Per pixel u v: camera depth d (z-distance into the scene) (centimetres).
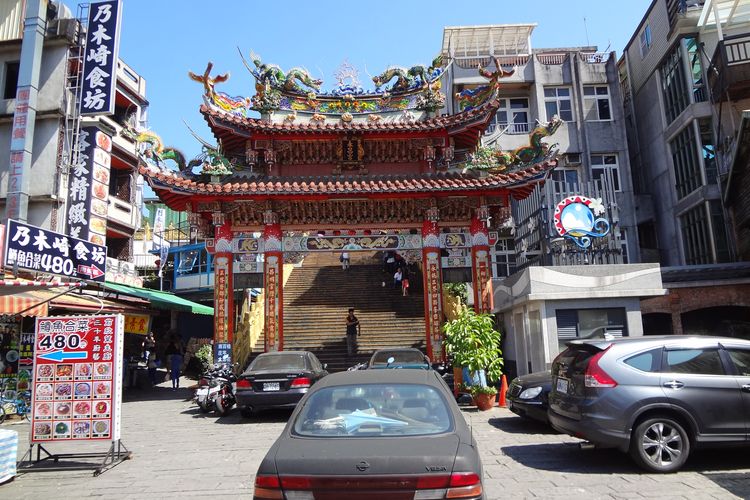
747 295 1950
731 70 2138
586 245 1673
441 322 1752
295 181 1873
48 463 868
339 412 489
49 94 2234
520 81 2867
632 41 3030
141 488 714
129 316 2012
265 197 1739
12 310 1141
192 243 3353
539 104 2834
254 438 1062
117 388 866
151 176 1659
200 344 2712
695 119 2377
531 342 1529
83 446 1015
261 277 1786
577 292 1452
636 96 3012
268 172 1909
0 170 2212
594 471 741
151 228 4069
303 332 2177
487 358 1380
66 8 2400
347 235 1819
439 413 485
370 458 409
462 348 1391
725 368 744
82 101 2180
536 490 657
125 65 2700
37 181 2191
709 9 2286
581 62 2878
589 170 2767
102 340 873
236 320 2569
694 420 717
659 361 746
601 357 752
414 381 536
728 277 1947
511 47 3481
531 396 1066
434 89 1964
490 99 1823
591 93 2880
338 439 446
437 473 399
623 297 1453
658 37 2692
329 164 1948
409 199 1797
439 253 1803
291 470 406
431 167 1927
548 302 1459
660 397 720
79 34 2280
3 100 2261
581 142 2803
